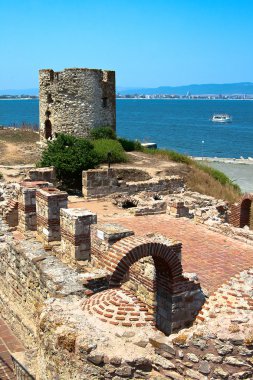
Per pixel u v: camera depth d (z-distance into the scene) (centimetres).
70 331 735
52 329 769
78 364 712
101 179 2795
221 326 712
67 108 4181
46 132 4378
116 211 2367
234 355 689
